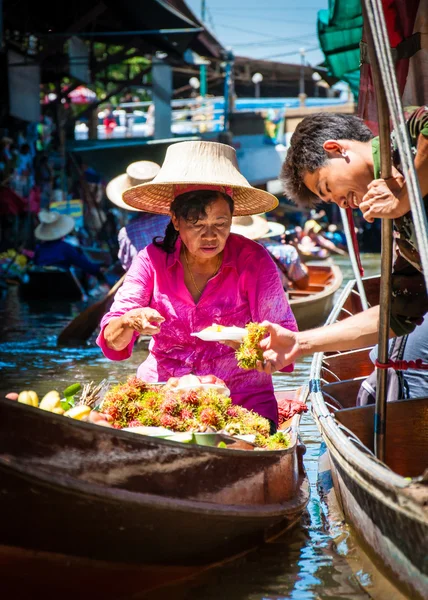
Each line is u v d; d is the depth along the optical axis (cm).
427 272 224
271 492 329
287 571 310
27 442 246
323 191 315
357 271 496
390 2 470
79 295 1380
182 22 1741
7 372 712
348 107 2631
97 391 359
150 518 271
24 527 255
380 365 341
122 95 2605
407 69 471
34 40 1747
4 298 1410
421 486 248
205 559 307
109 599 283
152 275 399
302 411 443
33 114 1723
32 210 1845
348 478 323
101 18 1808
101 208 2358
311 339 325
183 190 377
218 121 2572
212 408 341
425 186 274
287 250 1020
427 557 246
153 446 273
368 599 283
